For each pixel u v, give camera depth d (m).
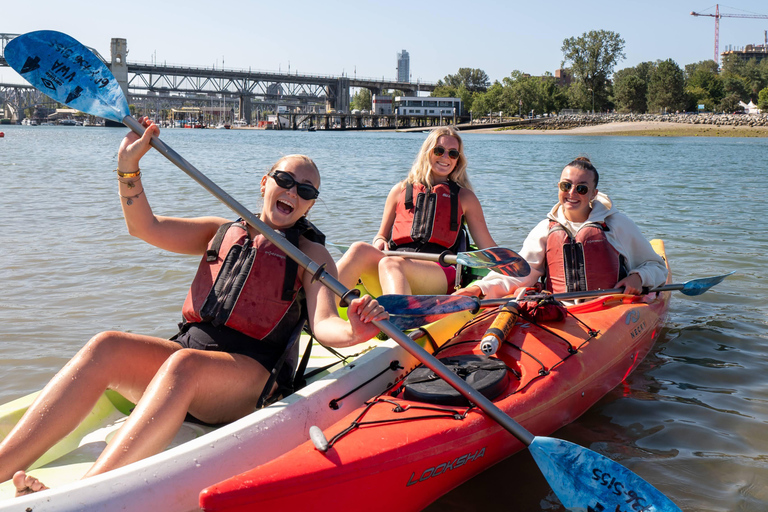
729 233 8.25
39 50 2.93
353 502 2.10
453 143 4.13
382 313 2.31
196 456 2.01
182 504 1.93
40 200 10.44
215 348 2.44
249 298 2.41
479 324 3.35
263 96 136.25
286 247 2.42
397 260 3.55
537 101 94.69
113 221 8.43
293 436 2.27
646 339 4.05
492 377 2.72
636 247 4.16
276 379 2.42
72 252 6.58
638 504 2.32
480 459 2.57
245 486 1.87
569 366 3.12
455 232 4.13
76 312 4.79
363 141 53.28
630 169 20.23
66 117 150.38
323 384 2.50
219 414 2.35
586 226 3.98
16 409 2.46
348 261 3.44
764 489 2.66
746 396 3.57
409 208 4.20
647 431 3.15
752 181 15.87
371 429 2.30
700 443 3.04
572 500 2.45
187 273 5.84
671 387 3.68
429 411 2.49
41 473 2.20
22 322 4.55
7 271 5.84
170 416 2.06
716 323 4.80
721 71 134.38
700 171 19.39
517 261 3.26
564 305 3.66
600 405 3.43
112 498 1.81
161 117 161.88
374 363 2.77
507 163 23.11
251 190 13.04
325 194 12.04
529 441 2.45
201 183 2.49
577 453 2.40
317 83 129.25
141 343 2.29
